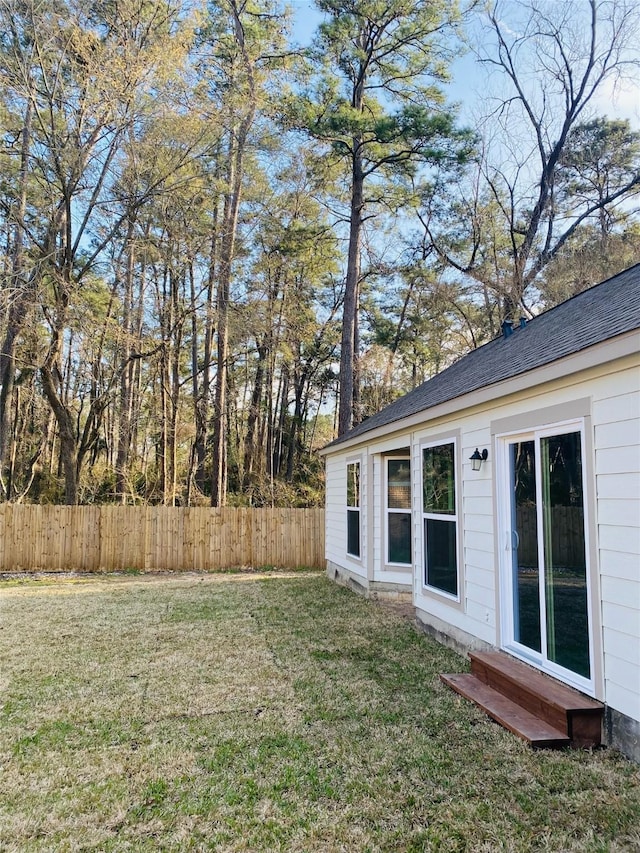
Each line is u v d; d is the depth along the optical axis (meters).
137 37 12.37
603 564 3.63
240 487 21.78
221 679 5.03
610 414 3.62
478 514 5.43
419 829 2.75
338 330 23.97
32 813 2.92
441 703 4.40
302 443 26.16
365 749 3.61
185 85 12.85
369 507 9.16
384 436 8.39
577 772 3.24
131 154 12.80
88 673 5.22
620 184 16.25
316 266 20.98
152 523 13.48
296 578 12.08
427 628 6.77
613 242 15.78
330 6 15.58
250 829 2.77
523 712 4.02
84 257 15.28
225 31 16.08
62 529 13.07
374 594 9.05
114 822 2.84
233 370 21.44
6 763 3.46
